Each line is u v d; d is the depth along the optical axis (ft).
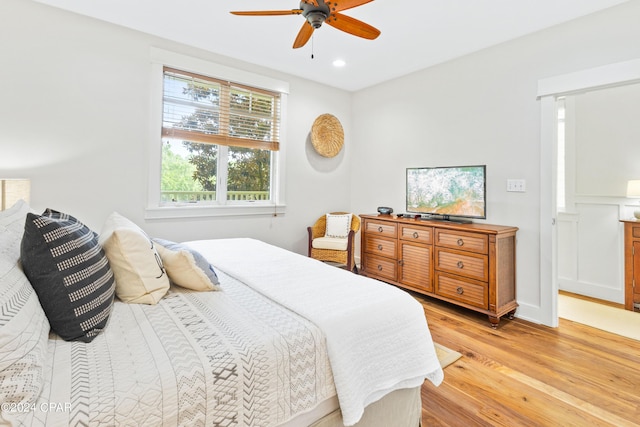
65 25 8.15
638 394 5.79
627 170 10.48
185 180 10.52
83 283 3.38
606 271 10.98
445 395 5.75
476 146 10.32
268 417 3.12
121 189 9.05
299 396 3.35
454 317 9.34
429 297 11.13
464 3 7.64
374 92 13.79
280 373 3.23
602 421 5.10
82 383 2.51
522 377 6.31
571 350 7.39
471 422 5.07
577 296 11.41
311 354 3.47
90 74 8.52
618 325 8.86
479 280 8.95
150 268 4.38
